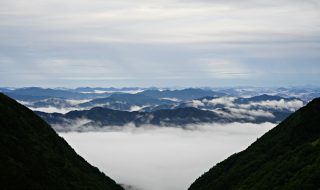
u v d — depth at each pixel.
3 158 74.75
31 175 76.12
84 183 93.06
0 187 65.62
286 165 88.06
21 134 94.62
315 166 72.12
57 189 79.06
